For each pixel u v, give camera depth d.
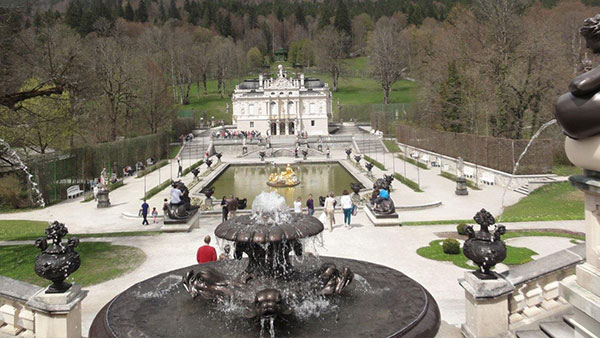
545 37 43.56
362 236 20.16
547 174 34.19
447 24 96.44
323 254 17.14
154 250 18.39
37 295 7.31
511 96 44.62
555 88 42.22
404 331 7.00
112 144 50.12
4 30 20.39
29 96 19.06
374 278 9.71
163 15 176.25
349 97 122.75
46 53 24.62
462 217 25.34
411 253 17.08
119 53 59.78
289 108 96.75
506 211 26.89
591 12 63.84
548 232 19.66
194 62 126.62
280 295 7.46
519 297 7.52
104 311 8.16
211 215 27.25
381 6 189.75
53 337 7.26
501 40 48.38
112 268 15.77
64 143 45.22
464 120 55.22
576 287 4.37
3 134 29.80
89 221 27.08
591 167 3.95
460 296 12.19
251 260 9.20
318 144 77.19
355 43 169.38
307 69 157.38
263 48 173.38
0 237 22.08
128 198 35.59
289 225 8.75
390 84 113.69
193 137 88.38
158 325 7.57
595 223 4.19
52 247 7.38
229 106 117.19
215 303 8.59
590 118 3.68
